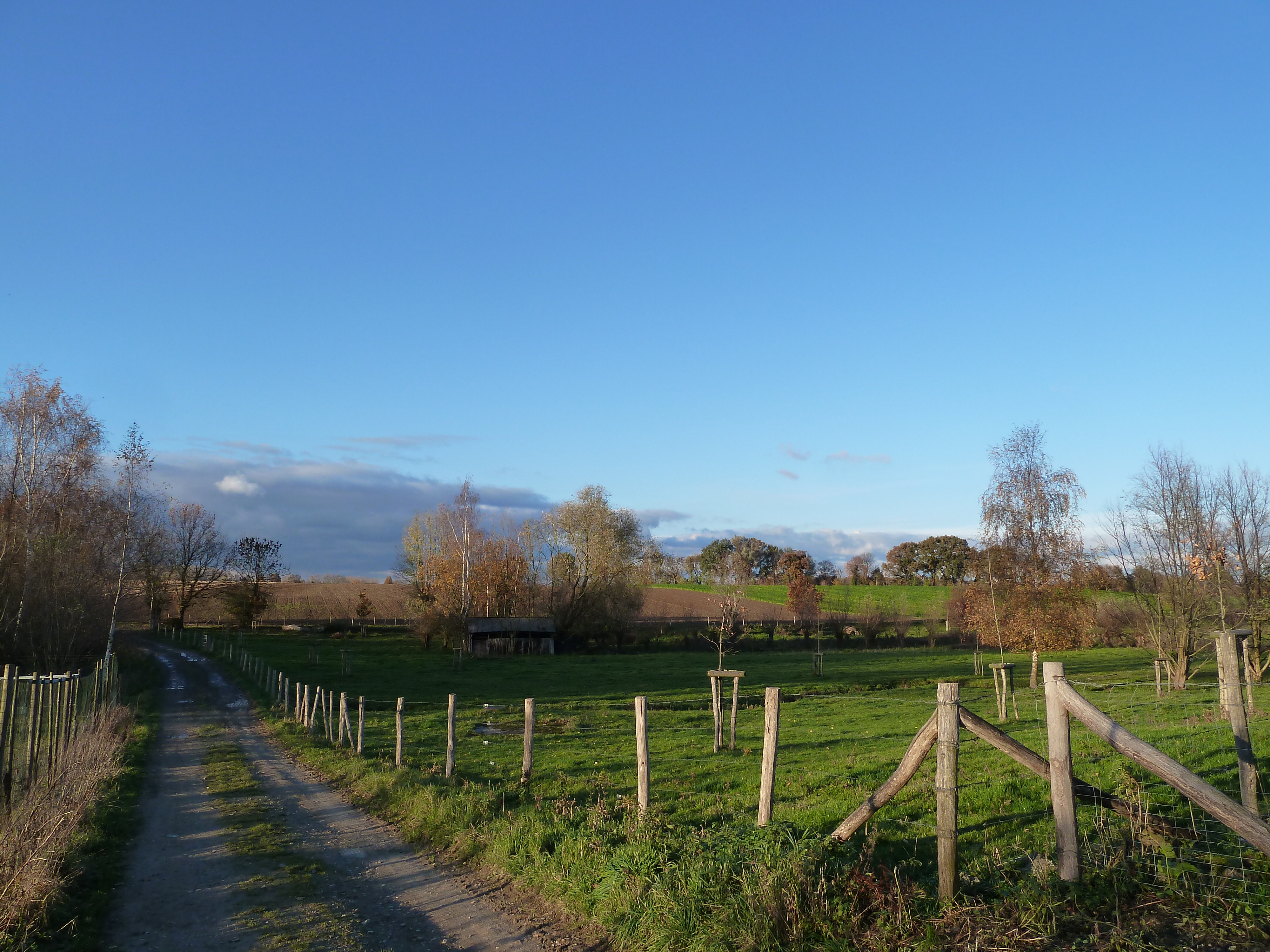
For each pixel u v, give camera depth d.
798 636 68.19
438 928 7.67
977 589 37.34
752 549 153.12
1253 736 12.74
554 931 7.43
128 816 12.86
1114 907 5.62
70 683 17.70
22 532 41.78
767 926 6.01
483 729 23.89
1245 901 5.46
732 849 7.27
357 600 109.75
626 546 82.69
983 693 31.59
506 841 9.70
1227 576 29.88
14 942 6.96
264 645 73.94
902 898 5.98
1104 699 23.84
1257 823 4.91
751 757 16.52
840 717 24.67
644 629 73.88
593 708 30.48
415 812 12.20
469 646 70.00
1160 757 5.29
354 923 7.84
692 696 35.94
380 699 36.16
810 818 9.41
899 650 62.16
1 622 39.47
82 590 43.06
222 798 14.60
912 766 6.69
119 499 49.28
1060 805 5.93
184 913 8.24
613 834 9.10
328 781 16.53
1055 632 34.75
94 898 8.46
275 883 9.24
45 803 10.02
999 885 6.17
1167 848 6.39
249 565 103.69
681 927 6.47
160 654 67.19
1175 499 31.02
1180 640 29.69
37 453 44.97
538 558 86.44
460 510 79.44
